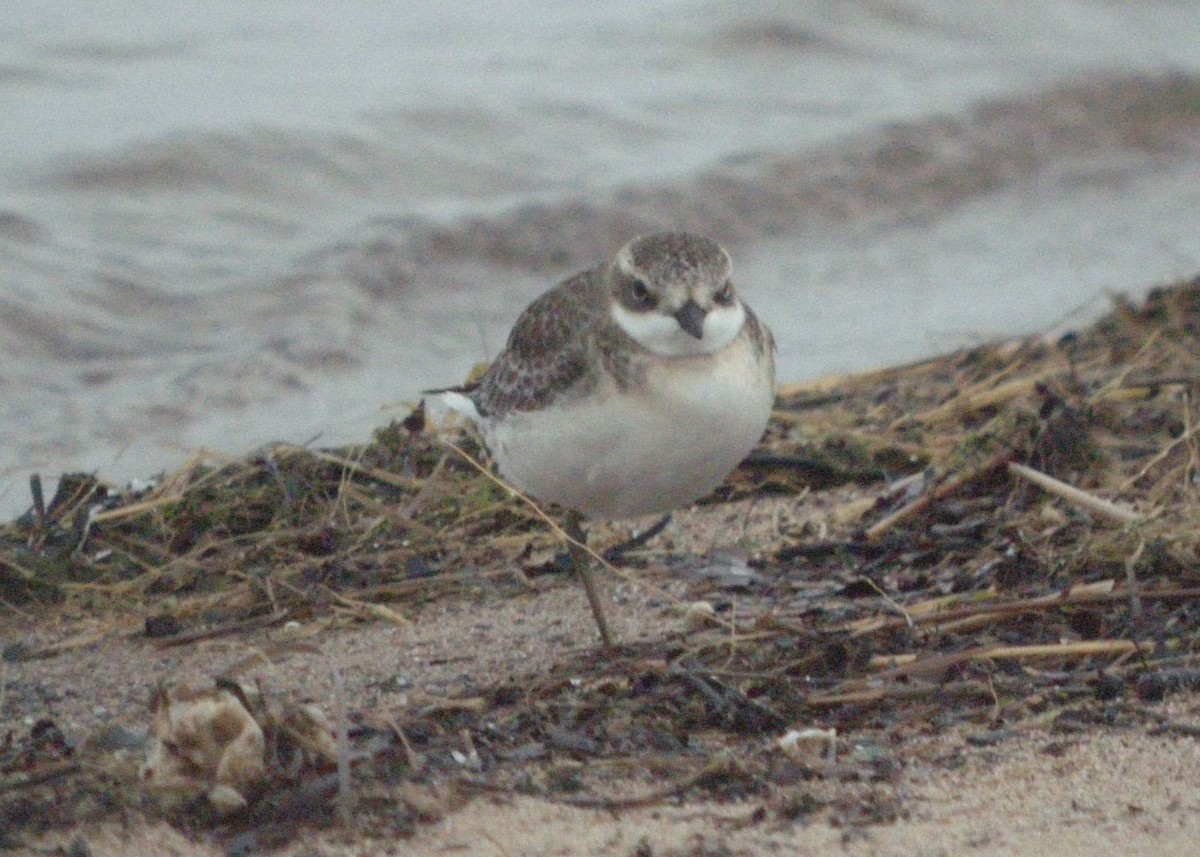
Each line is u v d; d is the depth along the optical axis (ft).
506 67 71.56
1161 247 60.64
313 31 73.82
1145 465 36.86
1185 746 25.95
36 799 24.62
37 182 59.98
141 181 60.95
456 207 62.49
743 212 65.51
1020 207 68.33
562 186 64.54
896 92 74.28
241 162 62.34
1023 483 35.91
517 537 36.14
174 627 32.81
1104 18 82.33
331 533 35.63
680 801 24.76
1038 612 30.01
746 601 32.55
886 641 29.71
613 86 71.41
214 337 54.39
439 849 23.45
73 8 73.72
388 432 39.50
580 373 28.22
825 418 42.70
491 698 28.19
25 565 34.91
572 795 24.95
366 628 32.48
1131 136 74.33
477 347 55.26
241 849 23.49
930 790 24.95
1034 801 24.53
